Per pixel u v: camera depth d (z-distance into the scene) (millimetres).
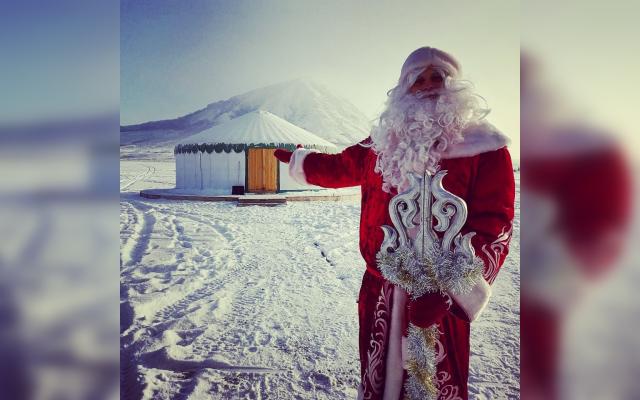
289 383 1870
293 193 9875
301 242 4863
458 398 1172
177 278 3418
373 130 1260
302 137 10766
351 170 1407
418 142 1120
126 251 4316
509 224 1108
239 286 3254
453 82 1156
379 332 1210
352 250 4477
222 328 2443
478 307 1074
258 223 6125
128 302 2777
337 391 1807
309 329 2445
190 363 2025
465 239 1059
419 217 1117
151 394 1771
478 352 2182
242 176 10125
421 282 1089
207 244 4727
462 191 1134
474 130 1138
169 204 8352
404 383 1191
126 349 2146
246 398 1748
